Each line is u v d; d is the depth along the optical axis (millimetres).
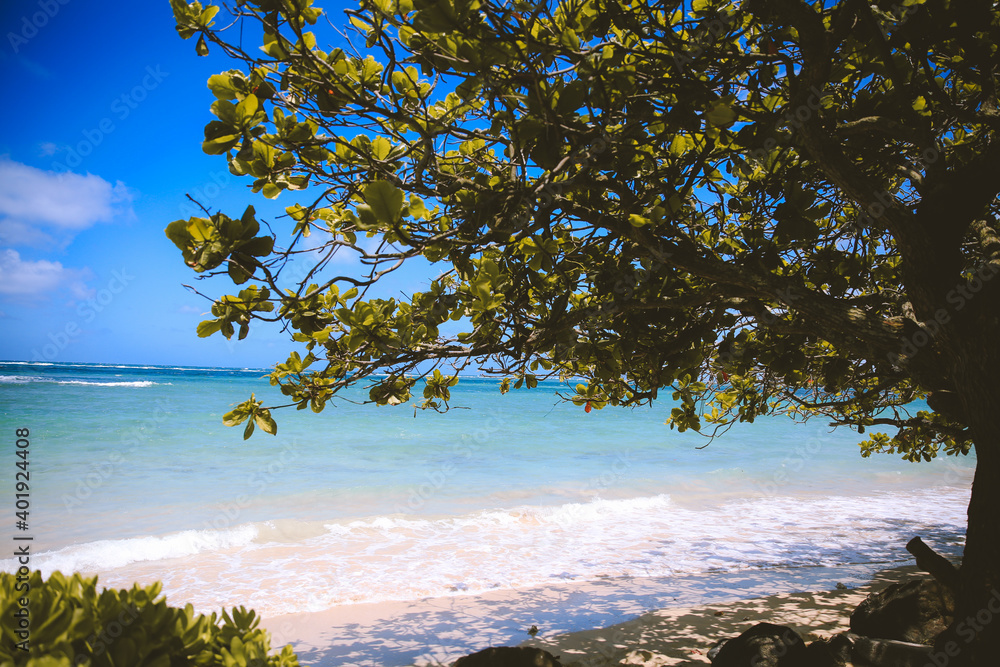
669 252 3180
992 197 3021
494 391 61562
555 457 20906
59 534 10172
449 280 4086
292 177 3092
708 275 3184
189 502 12875
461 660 4594
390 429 27203
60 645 1666
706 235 4078
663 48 3250
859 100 3568
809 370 4652
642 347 3912
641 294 3643
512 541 10258
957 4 2887
